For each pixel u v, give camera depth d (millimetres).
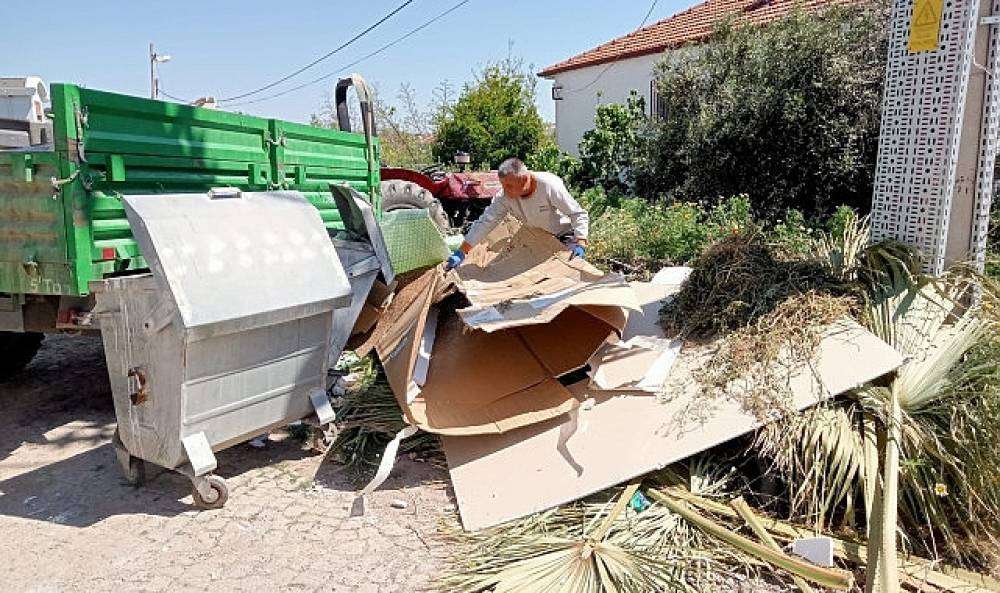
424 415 3873
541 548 2938
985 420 3252
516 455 3607
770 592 2768
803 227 8812
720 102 11078
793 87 10266
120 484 3787
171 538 3225
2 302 4199
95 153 3609
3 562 3027
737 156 11039
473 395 4043
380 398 4582
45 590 2828
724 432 3324
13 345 5281
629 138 13453
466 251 5059
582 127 17219
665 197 12156
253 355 3514
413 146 24578
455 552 3062
